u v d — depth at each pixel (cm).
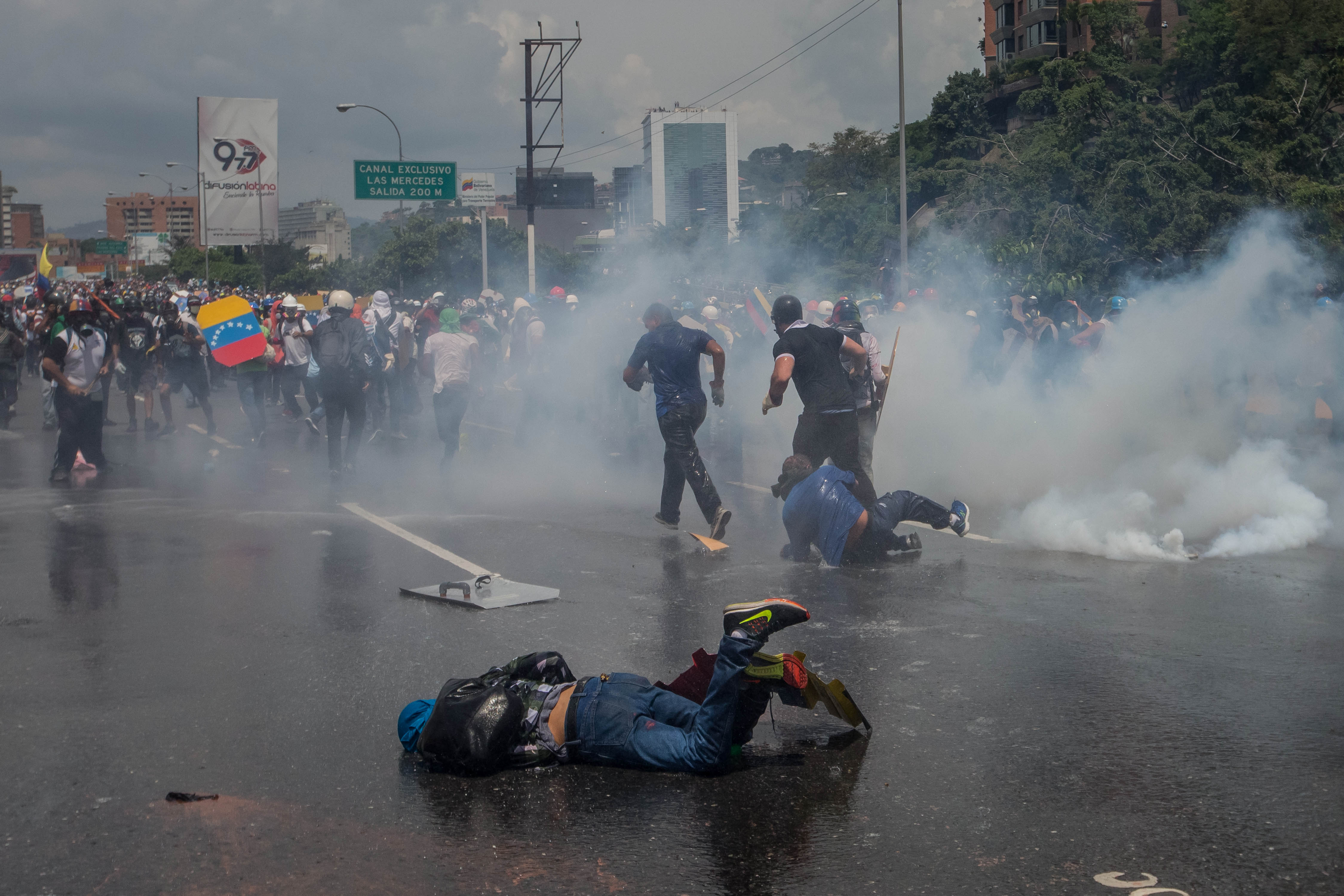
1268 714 451
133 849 347
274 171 5216
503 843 351
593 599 655
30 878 329
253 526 884
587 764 415
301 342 1617
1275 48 4672
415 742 421
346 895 320
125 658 545
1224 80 4934
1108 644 548
